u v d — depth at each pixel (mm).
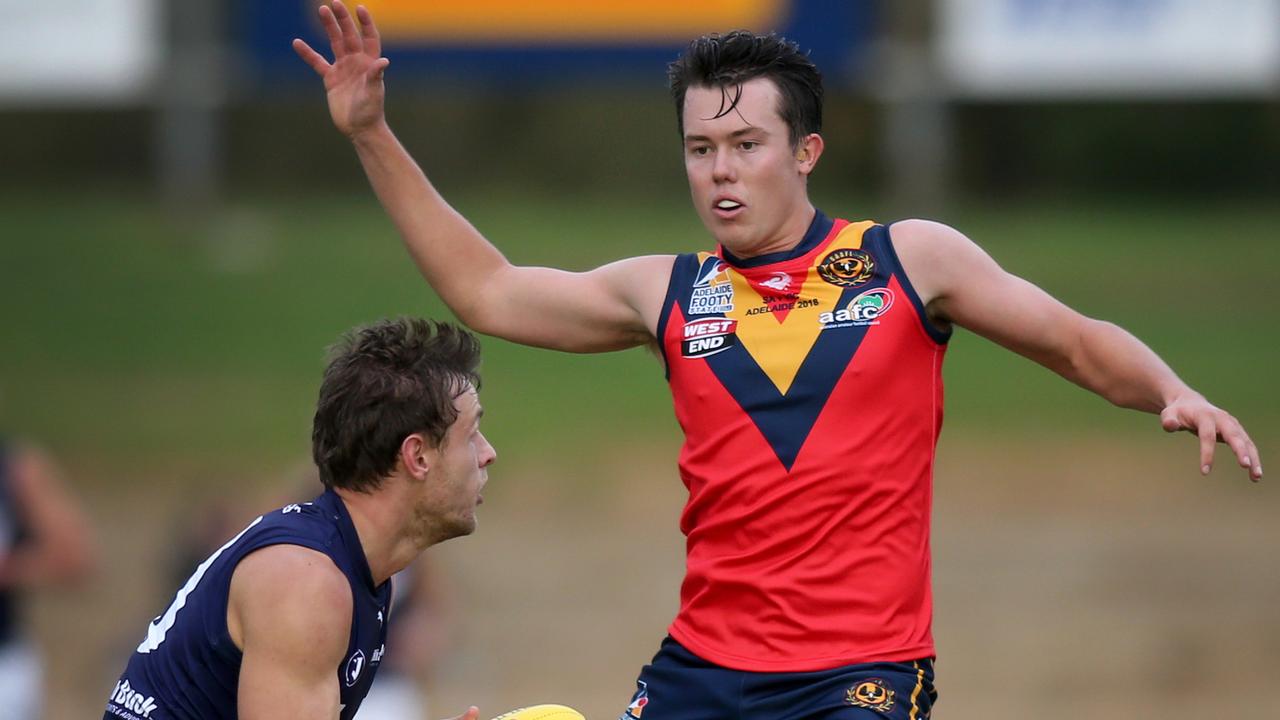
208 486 54094
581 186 102625
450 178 104500
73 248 81750
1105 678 41031
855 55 80062
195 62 82812
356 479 15617
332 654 15148
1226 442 14477
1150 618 45250
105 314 72188
